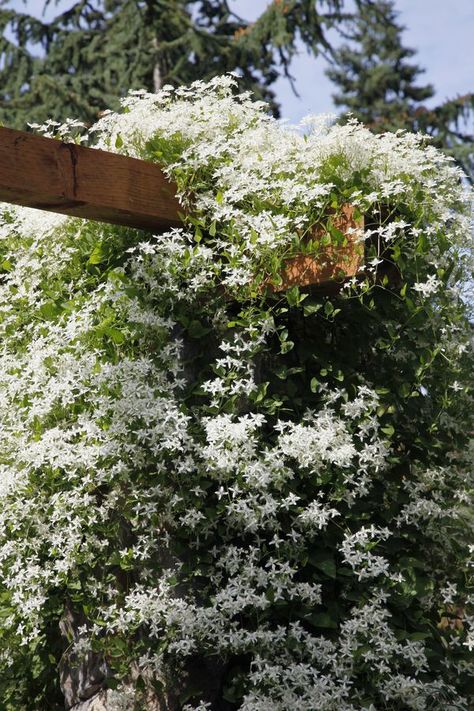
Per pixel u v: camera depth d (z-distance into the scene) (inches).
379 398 123.1
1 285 145.8
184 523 113.2
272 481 113.6
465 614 124.8
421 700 110.7
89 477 116.2
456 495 125.2
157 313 120.3
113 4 419.5
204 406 114.8
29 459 120.1
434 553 126.5
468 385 130.0
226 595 109.6
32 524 122.6
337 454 110.2
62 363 122.9
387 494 122.8
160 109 130.0
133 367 116.6
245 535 118.9
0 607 132.3
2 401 128.6
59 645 134.6
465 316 128.3
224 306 120.0
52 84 381.4
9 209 146.8
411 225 118.9
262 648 112.9
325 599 117.3
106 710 121.3
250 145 121.6
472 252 127.2
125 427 115.6
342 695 111.3
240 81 394.3
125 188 116.4
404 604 116.7
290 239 114.8
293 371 119.0
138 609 115.9
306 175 116.7
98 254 129.7
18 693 137.1
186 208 121.8
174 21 387.2
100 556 121.4
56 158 110.1
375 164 118.3
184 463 111.5
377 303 121.1
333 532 117.1
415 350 122.9
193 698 116.5
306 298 119.5
